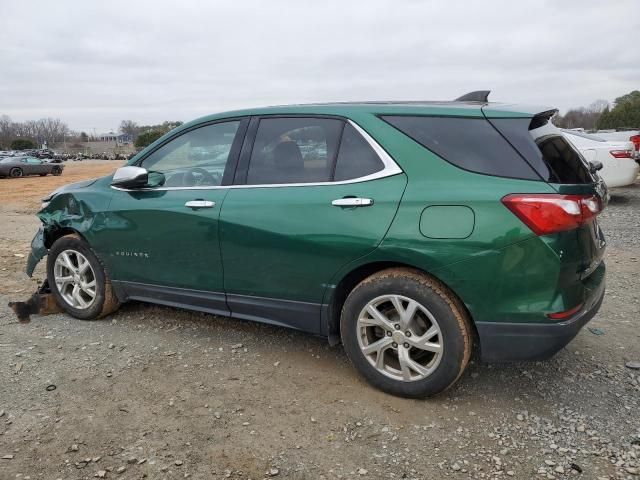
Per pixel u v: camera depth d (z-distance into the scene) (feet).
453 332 9.94
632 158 35.40
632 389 11.05
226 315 12.92
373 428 9.79
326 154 11.31
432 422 9.96
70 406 10.57
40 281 19.83
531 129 9.90
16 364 12.39
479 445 9.27
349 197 10.64
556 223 9.16
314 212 11.00
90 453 9.11
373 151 10.75
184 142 13.50
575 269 9.51
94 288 14.97
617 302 16.48
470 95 11.92
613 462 8.75
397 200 10.17
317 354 12.85
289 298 11.68
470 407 10.46
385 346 10.69
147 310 15.96
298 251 11.19
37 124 425.69
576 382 11.38
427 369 10.33
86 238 14.57
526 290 9.40
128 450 9.20
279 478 8.52
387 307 10.77
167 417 10.19
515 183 9.47
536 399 10.72
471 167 9.91
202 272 12.76
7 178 97.09
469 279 9.64
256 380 11.60
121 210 13.85
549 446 9.20
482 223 9.48
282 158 11.85
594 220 10.82
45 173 104.73
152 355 12.88
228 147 12.68
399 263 10.39
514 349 9.70
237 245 11.97
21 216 40.57
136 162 14.34
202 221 12.42
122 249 14.01
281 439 9.50
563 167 9.78
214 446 9.31
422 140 10.42
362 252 10.44
